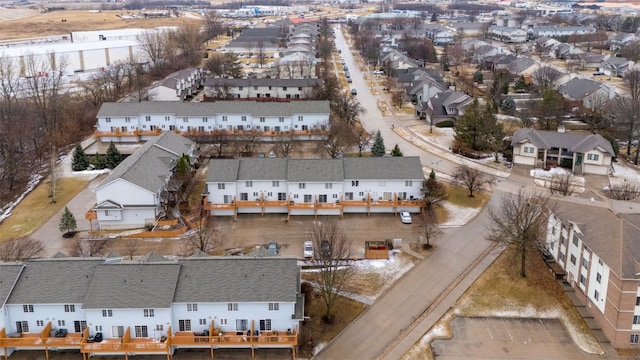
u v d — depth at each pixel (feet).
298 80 524.52
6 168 355.15
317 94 492.54
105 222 281.33
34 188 336.29
